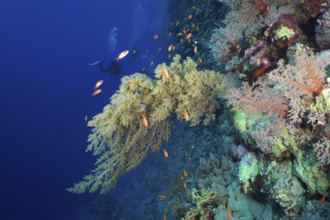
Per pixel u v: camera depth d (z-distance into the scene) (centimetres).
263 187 367
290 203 315
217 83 472
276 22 355
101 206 1825
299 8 357
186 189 663
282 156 331
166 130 558
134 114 484
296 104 288
